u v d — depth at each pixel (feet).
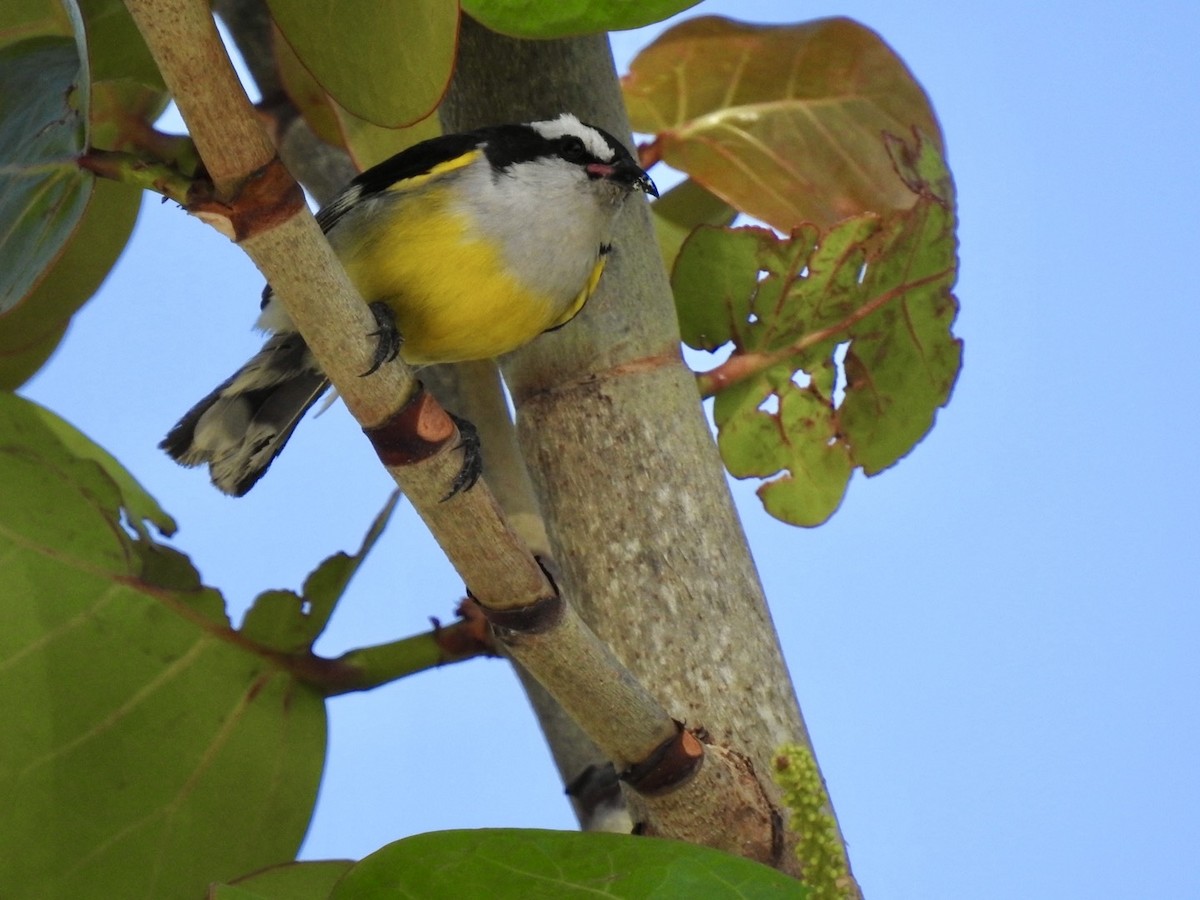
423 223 21.68
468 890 14.24
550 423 18.67
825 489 23.25
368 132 24.09
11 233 15.62
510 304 19.61
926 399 23.63
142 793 18.60
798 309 22.63
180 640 19.58
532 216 21.30
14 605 18.88
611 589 17.69
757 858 16.07
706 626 17.35
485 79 20.77
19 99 16.01
